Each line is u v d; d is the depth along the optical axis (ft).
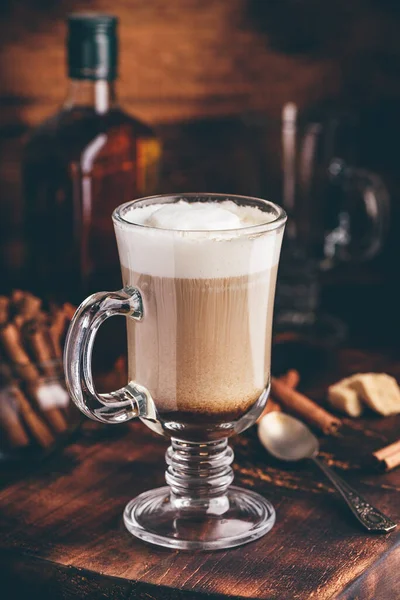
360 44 3.00
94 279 2.49
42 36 2.96
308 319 2.93
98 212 2.45
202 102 3.04
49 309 2.48
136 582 1.84
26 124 3.02
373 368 2.58
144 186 2.51
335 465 2.18
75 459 2.22
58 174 2.44
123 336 2.43
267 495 2.08
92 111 2.46
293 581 1.83
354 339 2.81
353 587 1.82
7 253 3.09
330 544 1.93
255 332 1.88
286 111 2.73
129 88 3.03
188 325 1.83
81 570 1.88
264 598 1.79
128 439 2.30
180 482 2.00
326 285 3.16
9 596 1.95
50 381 2.27
